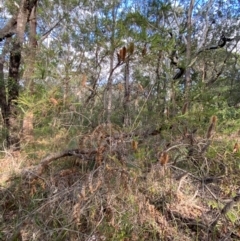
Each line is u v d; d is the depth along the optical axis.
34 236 1.86
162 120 2.04
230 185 2.12
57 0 4.77
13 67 3.65
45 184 2.15
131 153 1.97
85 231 1.91
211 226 2.04
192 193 2.26
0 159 2.57
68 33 3.80
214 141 1.94
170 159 2.12
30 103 2.03
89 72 2.54
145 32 1.78
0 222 2.04
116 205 1.89
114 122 2.25
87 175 2.01
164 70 2.09
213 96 1.99
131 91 2.23
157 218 2.06
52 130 2.36
